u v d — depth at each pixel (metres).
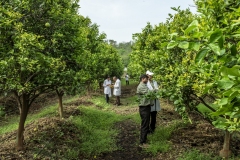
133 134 6.73
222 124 1.62
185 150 5.09
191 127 6.36
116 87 12.41
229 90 1.13
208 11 2.45
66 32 4.68
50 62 3.86
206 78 3.10
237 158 4.48
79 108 9.34
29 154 4.77
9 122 8.92
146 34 10.23
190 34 1.22
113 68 19.83
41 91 4.87
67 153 5.03
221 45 1.04
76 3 5.28
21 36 3.57
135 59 10.93
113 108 11.00
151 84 6.92
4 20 3.76
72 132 6.33
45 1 4.43
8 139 6.12
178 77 3.95
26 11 4.39
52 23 4.59
